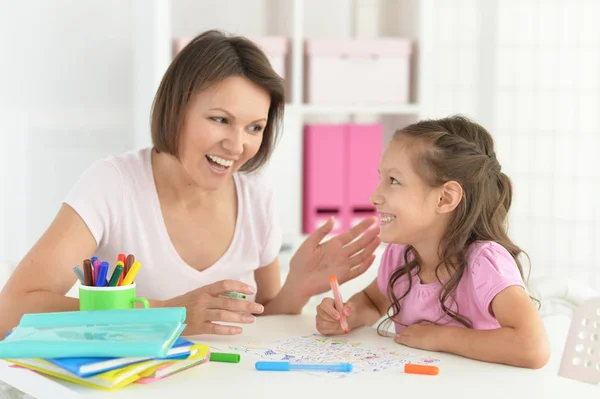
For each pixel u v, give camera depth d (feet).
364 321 4.96
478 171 4.70
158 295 5.24
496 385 3.76
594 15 11.00
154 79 8.80
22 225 9.00
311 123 10.39
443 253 4.74
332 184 9.64
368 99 9.69
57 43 9.00
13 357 3.52
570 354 4.48
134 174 5.18
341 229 9.70
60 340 3.55
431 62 9.80
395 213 4.73
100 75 9.14
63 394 3.51
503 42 11.07
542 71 11.09
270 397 3.50
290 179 9.50
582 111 11.10
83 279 4.15
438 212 4.68
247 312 4.52
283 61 9.39
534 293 6.74
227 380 3.72
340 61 9.57
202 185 4.86
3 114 8.86
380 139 9.75
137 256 5.18
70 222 4.91
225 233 5.42
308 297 5.34
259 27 10.40
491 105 11.18
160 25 8.77
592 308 4.45
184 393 3.51
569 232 11.24
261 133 4.88
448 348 4.28
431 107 9.94
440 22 11.11
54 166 9.10
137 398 3.43
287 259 8.96
